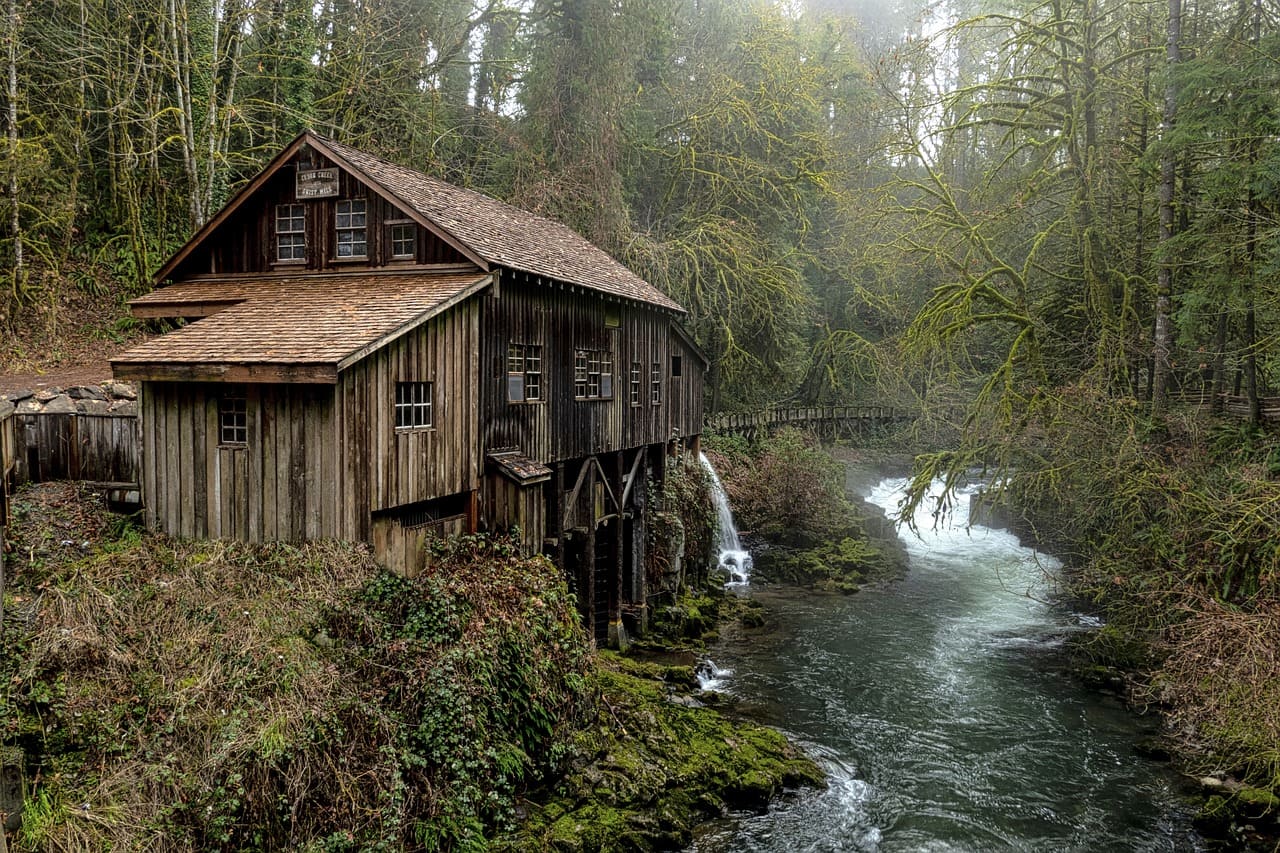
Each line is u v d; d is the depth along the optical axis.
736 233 27.83
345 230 12.25
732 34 32.66
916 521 27.48
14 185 16.25
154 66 17.62
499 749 8.52
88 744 6.59
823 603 18.98
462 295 10.72
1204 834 9.45
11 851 5.59
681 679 13.44
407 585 9.34
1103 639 14.68
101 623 7.66
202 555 9.08
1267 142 12.66
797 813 9.83
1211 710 9.77
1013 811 9.96
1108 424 14.80
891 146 22.70
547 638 9.95
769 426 32.84
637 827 8.95
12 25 16.08
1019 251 22.42
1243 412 15.73
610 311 15.74
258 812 6.62
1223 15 16.06
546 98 24.66
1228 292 13.09
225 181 19.94
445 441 10.84
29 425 10.39
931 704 13.02
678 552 18.44
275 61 21.48
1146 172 16.27
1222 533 11.55
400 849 7.09
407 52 23.67
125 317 17.94
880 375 30.69
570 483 15.37
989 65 25.03
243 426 9.44
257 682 7.43
